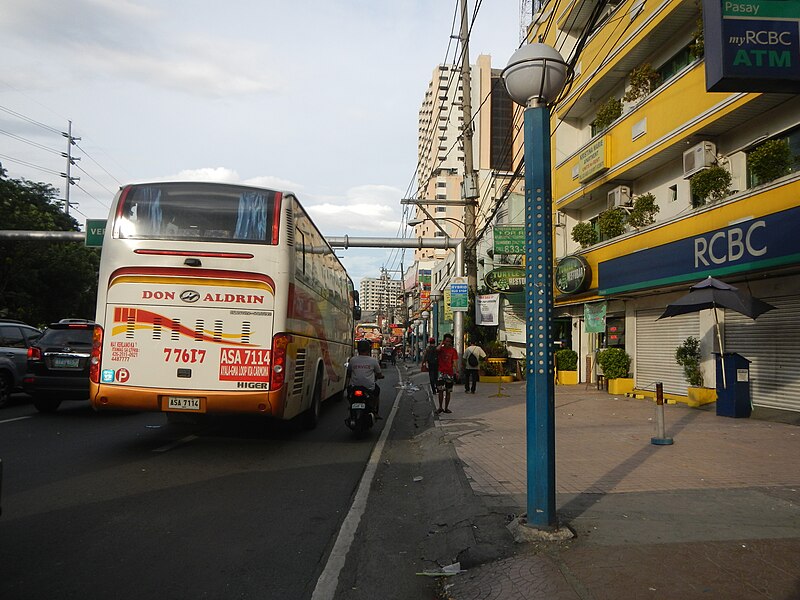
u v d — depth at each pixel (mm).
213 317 8148
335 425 12078
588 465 7480
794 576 3953
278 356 8195
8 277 26047
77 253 29172
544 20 21484
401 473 8023
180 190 8391
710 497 5945
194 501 6164
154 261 8125
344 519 5734
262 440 9945
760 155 11648
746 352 12820
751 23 6773
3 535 4988
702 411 12891
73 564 4402
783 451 8336
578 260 18719
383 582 4305
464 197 22859
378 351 48688
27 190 28750
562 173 20828
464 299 22625
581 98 19625
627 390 17156
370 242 22844
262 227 8359
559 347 22844
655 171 16547
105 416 11953
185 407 8078
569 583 3883
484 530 5059
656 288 14773
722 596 3654
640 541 4645
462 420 12398
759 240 10914
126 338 8086
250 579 4254
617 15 17047
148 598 3877
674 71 15594
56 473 7121
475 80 64875
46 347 11719
